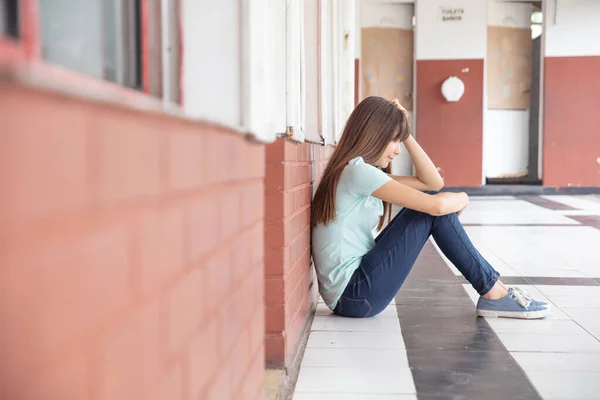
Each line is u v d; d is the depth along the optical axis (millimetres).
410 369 1910
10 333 369
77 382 455
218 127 890
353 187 2320
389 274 2408
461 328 2361
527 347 2119
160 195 643
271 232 1828
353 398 1684
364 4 9875
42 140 401
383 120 2367
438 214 2332
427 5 9664
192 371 775
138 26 816
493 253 4180
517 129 10023
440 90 9789
